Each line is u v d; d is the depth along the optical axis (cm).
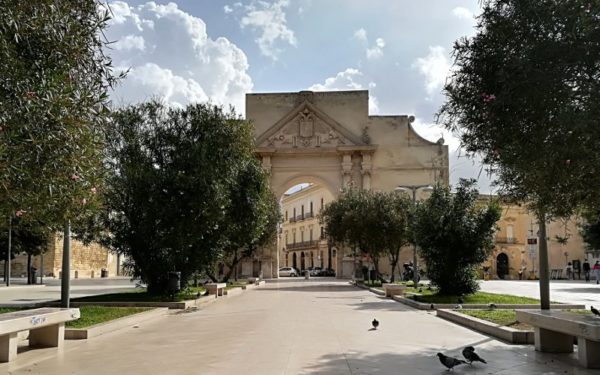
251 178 2620
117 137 2067
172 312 1747
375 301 2238
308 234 8300
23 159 714
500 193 913
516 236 6088
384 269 4884
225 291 2688
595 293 2850
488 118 794
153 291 2205
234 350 995
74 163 789
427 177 4975
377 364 862
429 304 1816
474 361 861
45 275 5178
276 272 5000
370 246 3459
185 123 2134
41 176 743
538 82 736
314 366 847
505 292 2905
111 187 2005
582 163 727
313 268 7381
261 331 1264
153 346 1046
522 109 756
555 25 746
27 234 3650
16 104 692
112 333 1234
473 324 1298
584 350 834
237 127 2183
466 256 2120
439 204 2150
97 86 837
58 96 727
